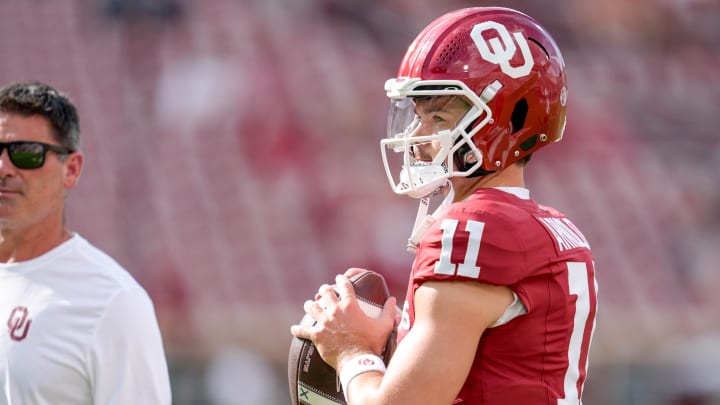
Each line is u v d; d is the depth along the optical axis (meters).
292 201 43.66
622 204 47.03
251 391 38.25
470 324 9.54
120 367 12.37
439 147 10.39
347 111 47.34
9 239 13.02
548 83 10.65
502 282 9.62
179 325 39.72
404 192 10.54
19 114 13.02
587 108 50.84
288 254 41.88
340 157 45.38
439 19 10.85
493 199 10.09
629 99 52.38
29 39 51.91
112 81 49.06
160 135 46.78
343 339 10.41
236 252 42.09
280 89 47.94
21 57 50.91
